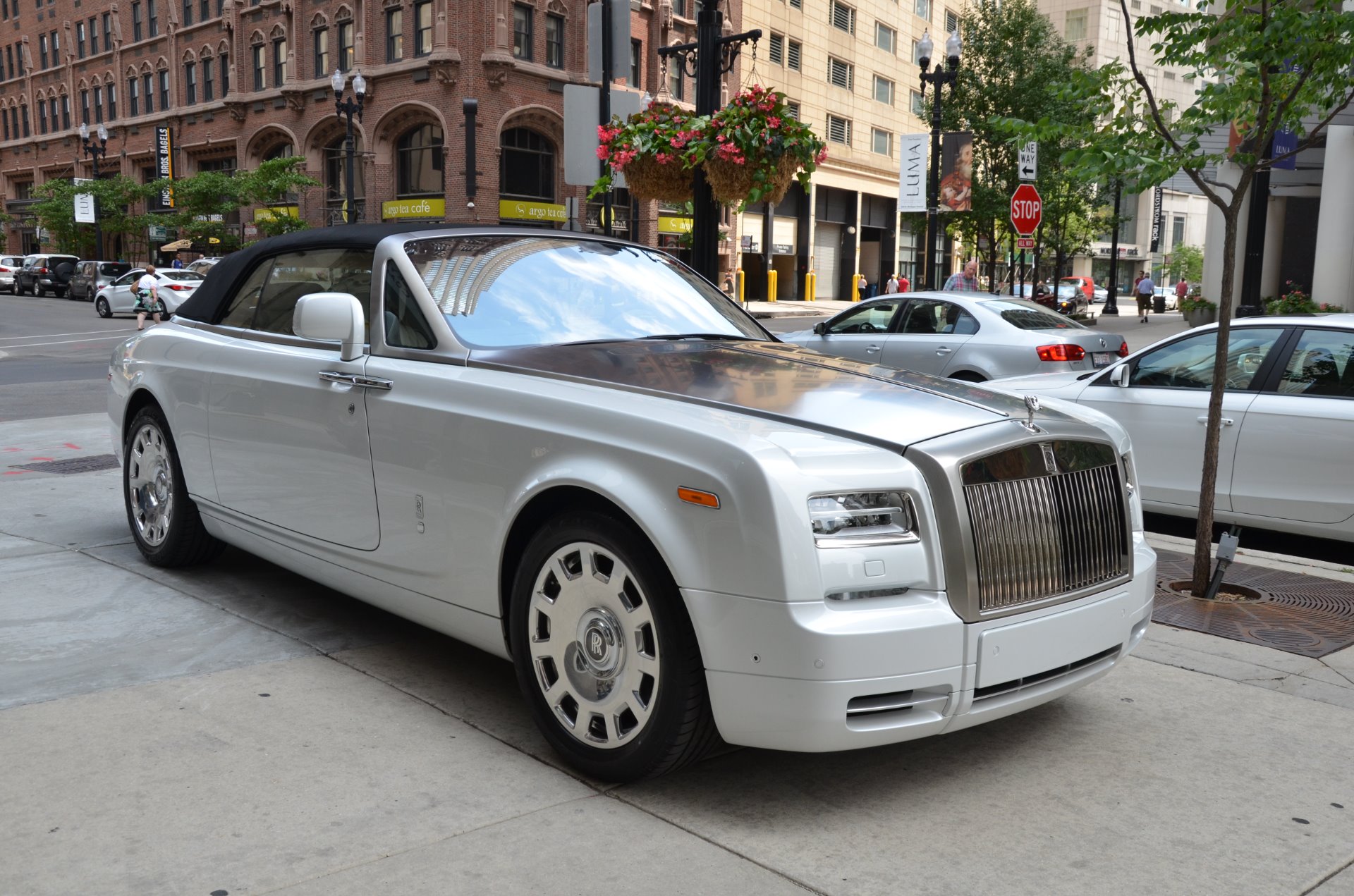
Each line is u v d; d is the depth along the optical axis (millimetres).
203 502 4855
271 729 3457
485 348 3752
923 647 2816
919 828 2926
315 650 4219
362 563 3963
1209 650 4539
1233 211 5262
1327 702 3959
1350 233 19109
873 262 63625
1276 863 2783
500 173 41375
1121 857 2791
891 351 11180
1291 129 5934
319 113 45719
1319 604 5262
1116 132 5801
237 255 5094
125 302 35156
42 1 64062
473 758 3295
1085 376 7586
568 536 3152
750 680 2781
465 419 3486
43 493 7125
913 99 63875
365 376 3889
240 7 49062
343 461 3975
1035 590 3070
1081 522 3225
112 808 2912
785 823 2938
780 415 3057
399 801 2996
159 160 53969
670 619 2908
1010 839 2875
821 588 2744
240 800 2971
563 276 4230
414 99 41469
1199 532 5379
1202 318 23156
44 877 2568
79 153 62844
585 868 2668
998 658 2949
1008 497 3014
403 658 4152
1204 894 2623
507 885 2578
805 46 53219
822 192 57031
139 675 3906
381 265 4066
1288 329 6473
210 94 52281
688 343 4016
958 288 20859
